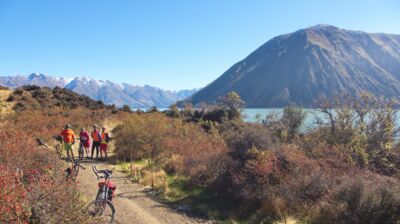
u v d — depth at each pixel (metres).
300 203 10.46
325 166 12.13
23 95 43.16
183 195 12.66
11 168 8.20
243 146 13.28
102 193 8.55
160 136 19.27
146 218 10.01
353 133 16.33
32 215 6.11
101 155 18.83
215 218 10.68
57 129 23.69
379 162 14.59
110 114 40.62
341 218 9.42
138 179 14.41
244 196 11.20
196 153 16.31
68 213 6.71
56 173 8.76
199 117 38.53
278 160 12.01
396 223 8.77
